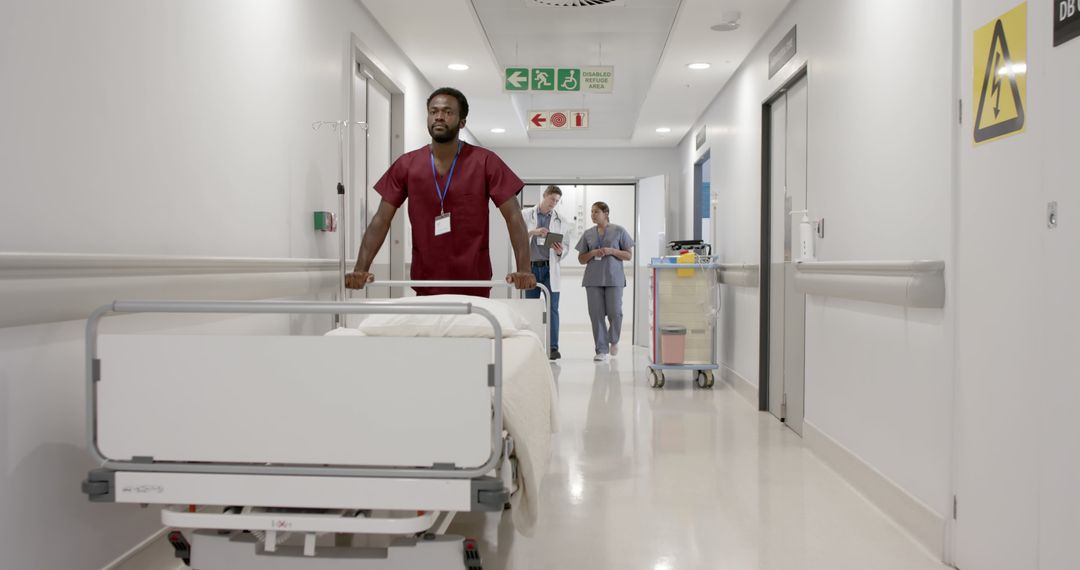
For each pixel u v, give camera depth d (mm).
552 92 6535
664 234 10414
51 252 1954
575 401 6070
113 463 1729
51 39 1990
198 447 1724
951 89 2678
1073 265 1979
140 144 2395
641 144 10742
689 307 6957
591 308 8797
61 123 2029
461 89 7469
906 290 2848
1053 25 2072
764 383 5719
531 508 2004
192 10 2723
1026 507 2201
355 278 3516
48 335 2031
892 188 3219
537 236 8508
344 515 1765
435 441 1678
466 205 3605
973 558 2523
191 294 2619
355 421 1692
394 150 6105
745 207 6316
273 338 1706
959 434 2637
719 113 7547
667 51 6051
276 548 1774
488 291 3727
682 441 4641
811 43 4441
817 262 4043
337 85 4418
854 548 2824
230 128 3021
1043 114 2121
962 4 2637
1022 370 2227
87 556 2191
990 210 2426
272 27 3441
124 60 2309
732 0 4836
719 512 3248
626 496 3480
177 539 1839
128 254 2244
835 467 3941
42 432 2012
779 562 2680
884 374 3291
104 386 1742
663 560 2695
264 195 3361
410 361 1680
